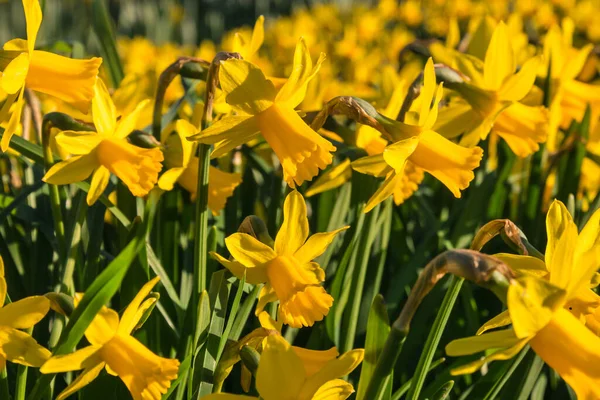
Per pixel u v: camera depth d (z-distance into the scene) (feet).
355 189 2.41
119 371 1.84
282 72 5.17
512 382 2.27
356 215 2.40
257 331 1.99
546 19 6.21
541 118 2.39
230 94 1.98
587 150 2.84
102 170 2.11
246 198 2.74
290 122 2.00
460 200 2.88
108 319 1.84
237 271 1.99
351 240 2.34
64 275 2.14
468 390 2.27
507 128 2.40
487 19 2.88
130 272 2.18
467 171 2.08
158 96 2.36
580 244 1.81
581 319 1.88
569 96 2.75
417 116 2.26
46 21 8.32
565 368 1.75
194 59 2.33
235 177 2.45
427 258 2.75
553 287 1.72
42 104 3.09
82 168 2.09
